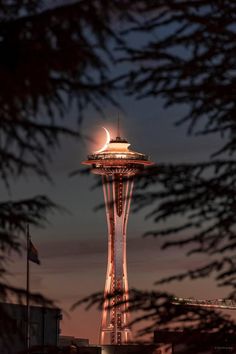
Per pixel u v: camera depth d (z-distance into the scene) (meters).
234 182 16.22
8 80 11.25
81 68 11.65
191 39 15.54
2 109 11.36
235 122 16.34
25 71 11.41
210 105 16.25
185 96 16.16
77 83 11.66
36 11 12.20
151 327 16.27
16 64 11.52
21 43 11.71
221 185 16.17
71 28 11.77
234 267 16.52
